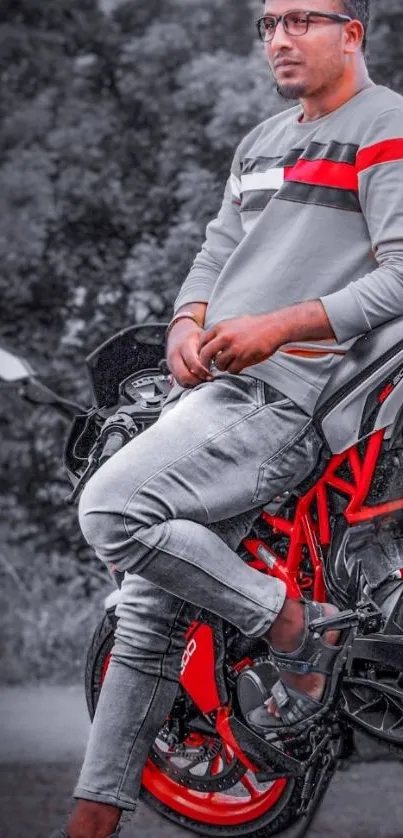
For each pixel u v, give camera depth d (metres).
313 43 3.19
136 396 3.62
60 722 5.30
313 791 3.31
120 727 3.18
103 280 7.41
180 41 7.72
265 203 3.31
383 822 3.81
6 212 7.44
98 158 7.59
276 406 3.17
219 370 3.12
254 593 3.09
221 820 3.67
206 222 6.34
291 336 3.07
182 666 3.34
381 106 3.16
